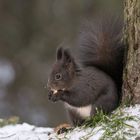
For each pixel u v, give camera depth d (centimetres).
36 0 2861
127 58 1188
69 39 2669
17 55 2767
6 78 2714
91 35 1309
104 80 1246
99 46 1298
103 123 1132
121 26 1295
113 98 1237
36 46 2736
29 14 2867
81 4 2705
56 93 1264
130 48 1180
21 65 2722
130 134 1081
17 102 2627
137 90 1162
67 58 1273
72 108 1267
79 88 1249
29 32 2841
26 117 2552
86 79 1251
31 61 2709
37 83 2650
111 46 1291
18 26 2856
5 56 2791
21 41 2831
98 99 1244
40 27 2812
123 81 1196
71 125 1278
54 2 2800
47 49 2717
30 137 1195
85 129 1146
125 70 1191
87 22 1323
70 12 2731
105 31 1301
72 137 1130
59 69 1265
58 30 2727
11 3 2952
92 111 1242
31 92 2636
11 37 2825
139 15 1162
